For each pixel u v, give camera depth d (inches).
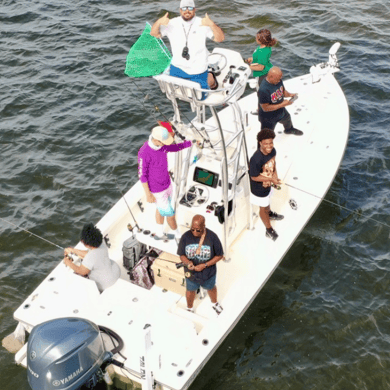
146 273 254.5
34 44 494.0
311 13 525.7
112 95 430.9
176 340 225.5
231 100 234.1
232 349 255.4
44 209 337.7
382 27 502.6
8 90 437.7
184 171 253.9
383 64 456.4
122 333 228.1
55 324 207.2
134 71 243.6
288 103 289.9
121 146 384.2
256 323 266.7
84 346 203.5
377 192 342.6
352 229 317.4
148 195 223.5
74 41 496.4
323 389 238.7
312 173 309.9
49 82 446.6
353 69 452.1
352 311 271.4
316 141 332.5
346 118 349.4
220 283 257.3
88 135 394.0
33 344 202.2
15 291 288.4
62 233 323.3
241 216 273.6
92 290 239.9
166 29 214.4
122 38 498.0
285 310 272.5
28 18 532.7
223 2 545.0
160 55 247.0
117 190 350.9
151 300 239.9
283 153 314.2
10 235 320.2
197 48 213.8
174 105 234.2
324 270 293.4
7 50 486.3
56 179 358.6
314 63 461.1
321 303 275.6
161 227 245.8
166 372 215.0
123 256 262.7
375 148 375.2
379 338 259.1
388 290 282.0
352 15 519.2
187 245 220.8
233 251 270.8
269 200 274.4
